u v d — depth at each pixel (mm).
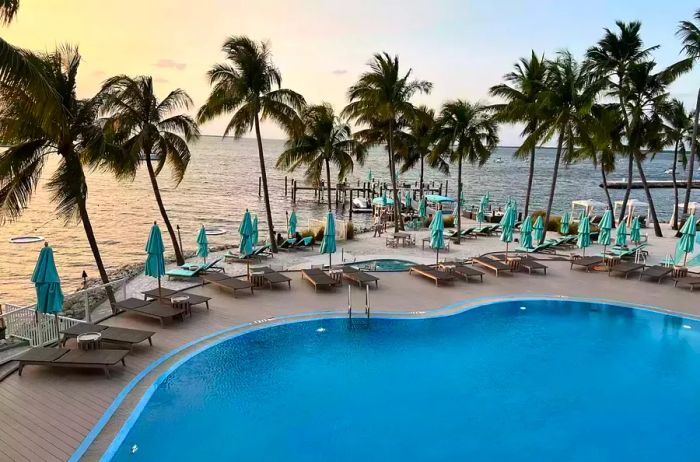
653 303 18703
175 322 15422
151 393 11219
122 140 21406
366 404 11312
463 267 21984
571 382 12594
